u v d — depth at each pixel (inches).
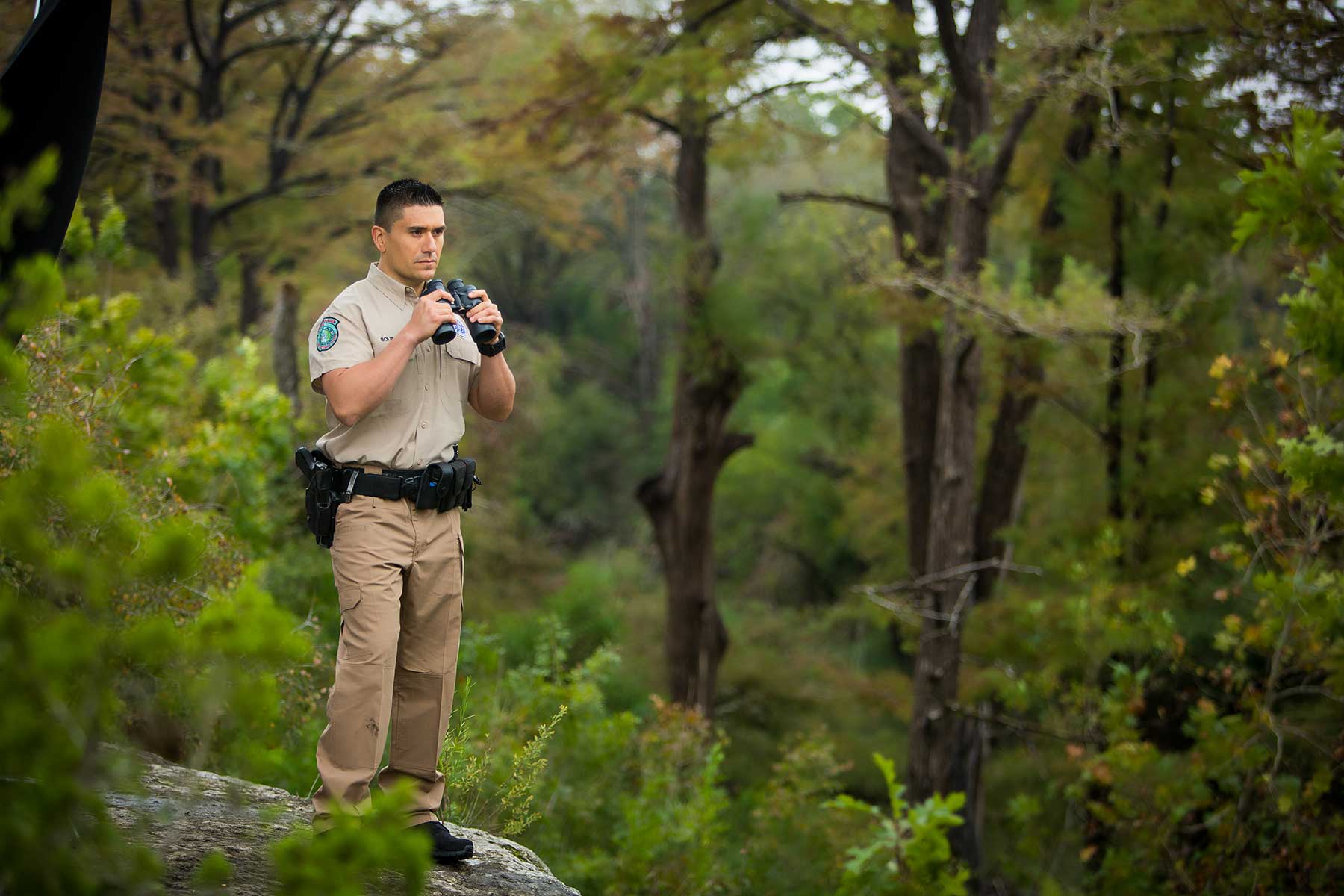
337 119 805.9
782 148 595.8
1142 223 462.9
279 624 71.2
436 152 781.9
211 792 130.7
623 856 238.5
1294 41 327.0
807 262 740.0
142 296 509.7
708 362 582.9
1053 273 499.2
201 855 110.2
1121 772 282.7
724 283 587.5
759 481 1155.3
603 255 1723.7
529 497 1322.6
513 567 738.8
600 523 1449.3
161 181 666.2
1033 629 391.2
